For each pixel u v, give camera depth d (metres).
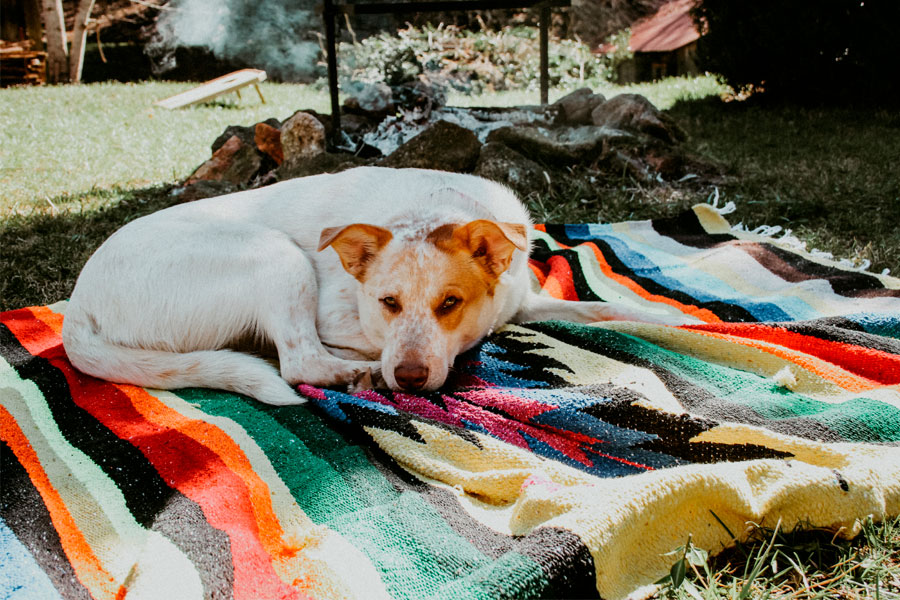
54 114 4.40
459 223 1.17
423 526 0.88
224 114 4.46
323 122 2.56
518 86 5.66
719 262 1.54
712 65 4.26
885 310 1.29
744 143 2.97
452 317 1.12
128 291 1.18
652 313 1.33
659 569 0.85
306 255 1.28
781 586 0.84
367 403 1.05
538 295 1.40
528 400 1.05
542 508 0.88
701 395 1.08
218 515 0.87
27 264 1.75
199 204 1.35
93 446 1.02
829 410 1.04
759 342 1.17
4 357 1.27
